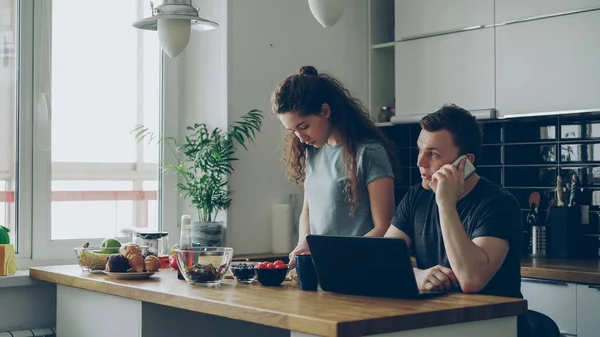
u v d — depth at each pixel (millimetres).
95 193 3576
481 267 1965
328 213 2582
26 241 3330
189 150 3672
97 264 2725
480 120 3787
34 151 3354
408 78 3986
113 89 3652
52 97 3439
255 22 3822
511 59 3564
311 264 2125
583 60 3326
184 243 2818
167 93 3814
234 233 3727
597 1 3277
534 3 3480
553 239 3564
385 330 1648
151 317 2328
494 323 1876
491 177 4031
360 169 2502
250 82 3797
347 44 4215
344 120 2521
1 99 3293
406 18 3990
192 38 3879
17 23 3336
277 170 3906
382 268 1910
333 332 1571
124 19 3695
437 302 1855
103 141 3611
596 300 2986
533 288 3209
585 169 3676
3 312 3057
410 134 4289
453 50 3783
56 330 2875
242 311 1831
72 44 3510
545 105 3449
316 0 2363
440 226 2180
